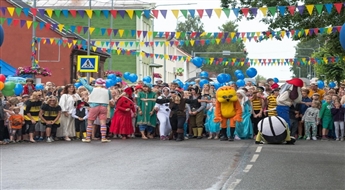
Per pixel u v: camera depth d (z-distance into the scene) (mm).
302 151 16328
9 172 12094
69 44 31984
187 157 14727
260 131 18859
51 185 10453
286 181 10844
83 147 17562
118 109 21109
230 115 20062
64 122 20469
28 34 45625
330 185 10430
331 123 21484
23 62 45719
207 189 9977
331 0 28984
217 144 18703
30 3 60000
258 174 11703
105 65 62438
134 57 62531
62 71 46594
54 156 15055
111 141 20016
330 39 32500
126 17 61406
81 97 21266
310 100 21875
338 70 48750
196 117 21641
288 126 18938
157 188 10094
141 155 15227
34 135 20391
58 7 60188
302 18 30938
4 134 19203
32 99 19953
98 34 60594
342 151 16391
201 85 27812
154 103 21625
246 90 21938
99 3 61750
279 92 19906
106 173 11883
